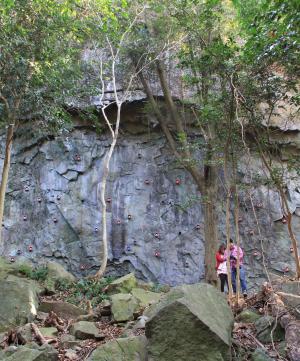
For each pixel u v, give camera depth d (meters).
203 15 9.67
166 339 4.04
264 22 5.49
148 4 12.07
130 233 14.42
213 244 11.38
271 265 13.66
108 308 6.87
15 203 14.71
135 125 15.38
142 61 12.91
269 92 6.76
